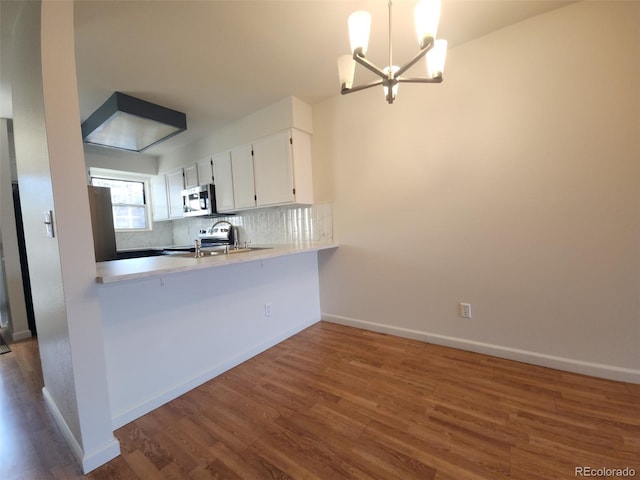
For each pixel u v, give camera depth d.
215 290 2.15
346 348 2.52
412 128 2.47
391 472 1.25
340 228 3.01
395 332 2.74
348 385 1.94
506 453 1.32
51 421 1.70
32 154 1.49
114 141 3.19
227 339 2.24
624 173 1.73
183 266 1.64
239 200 3.36
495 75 2.07
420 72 2.36
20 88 1.60
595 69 1.76
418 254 2.54
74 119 1.31
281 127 2.90
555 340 2.00
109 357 1.58
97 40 1.83
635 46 1.66
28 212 1.71
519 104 2.00
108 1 1.52
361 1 1.62
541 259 2.01
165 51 1.99
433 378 1.97
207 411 1.72
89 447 1.34
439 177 2.37
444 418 1.57
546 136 1.93
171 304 1.88
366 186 2.78
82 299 1.33
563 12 1.82
